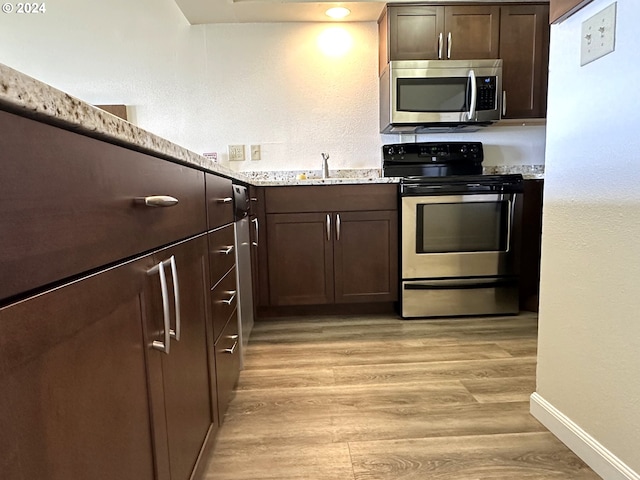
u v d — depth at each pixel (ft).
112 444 1.87
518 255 8.22
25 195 1.32
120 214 1.99
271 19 9.01
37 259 1.37
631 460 3.35
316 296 8.32
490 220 8.14
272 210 8.11
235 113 9.39
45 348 1.40
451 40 8.50
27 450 1.31
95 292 1.73
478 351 6.51
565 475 3.68
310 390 5.33
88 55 9.12
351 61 9.36
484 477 3.67
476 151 9.25
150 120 9.31
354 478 3.68
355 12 8.74
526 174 8.87
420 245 8.13
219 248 4.36
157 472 2.42
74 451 1.57
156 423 2.42
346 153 9.57
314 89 9.40
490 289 8.27
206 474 3.75
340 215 8.18
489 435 4.30
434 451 4.04
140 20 9.11
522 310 8.68
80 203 1.64
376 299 8.38
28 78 1.27
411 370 5.86
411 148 9.16
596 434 3.73
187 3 8.15
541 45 8.64
